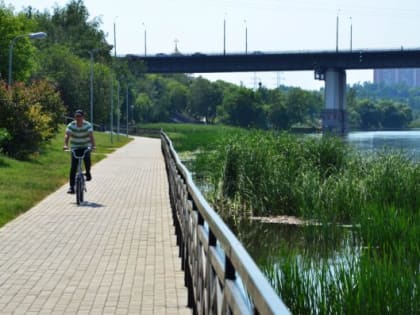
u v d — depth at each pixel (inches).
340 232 745.6
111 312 331.0
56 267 430.6
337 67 4697.3
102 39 5669.3
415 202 850.8
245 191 971.3
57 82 3782.0
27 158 1363.2
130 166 1425.9
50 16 5679.1
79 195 753.0
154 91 7504.9
